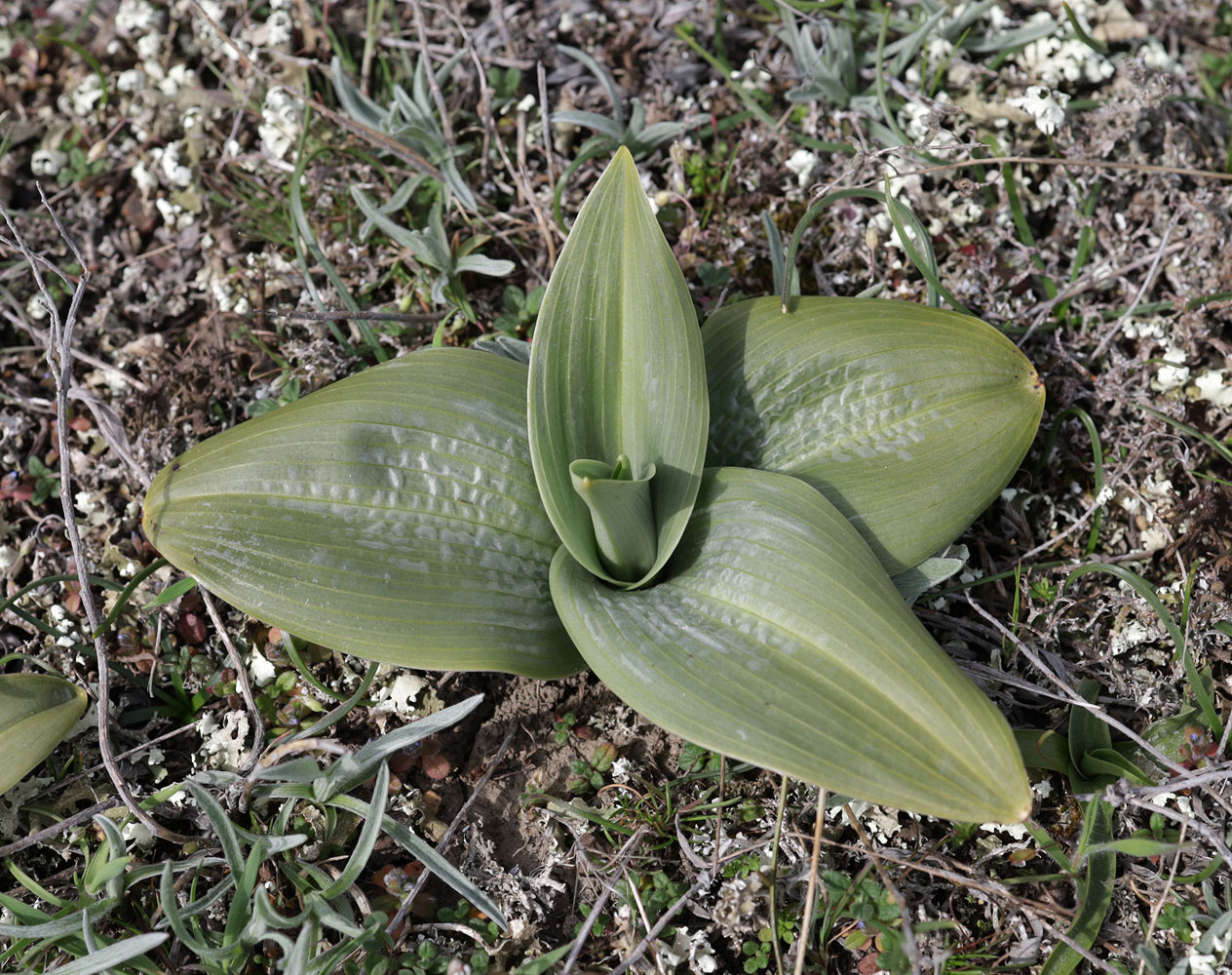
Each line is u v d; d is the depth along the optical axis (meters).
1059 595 0.40
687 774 0.38
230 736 0.40
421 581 0.36
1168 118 0.48
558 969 0.36
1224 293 0.42
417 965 0.36
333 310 0.45
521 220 0.46
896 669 0.33
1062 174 0.46
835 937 0.37
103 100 0.49
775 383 0.38
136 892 0.38
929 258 0.41
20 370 0.46
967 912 0.37
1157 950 0.36
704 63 0.49
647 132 0.45
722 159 0.47
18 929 0.34
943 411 0.37
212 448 0.36
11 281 0.47
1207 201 0.44
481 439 0.37
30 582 0.41
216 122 0.49
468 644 0.35
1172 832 0.37
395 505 0.36
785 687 0.33
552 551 0.37
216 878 0.38
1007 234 0.45
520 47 0.49
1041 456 0.42
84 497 0.43
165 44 0.50
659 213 0.46
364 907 0.36
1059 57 0.47
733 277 0.45
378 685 0.40
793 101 0.47
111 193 0.48
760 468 0.38
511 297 0.45
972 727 0.32
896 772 0.32
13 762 0.37
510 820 0.39
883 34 0.45
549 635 0.36
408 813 0.39
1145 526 0.42
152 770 0.40
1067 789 0.38
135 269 0.47
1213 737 0.38
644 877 0.38
